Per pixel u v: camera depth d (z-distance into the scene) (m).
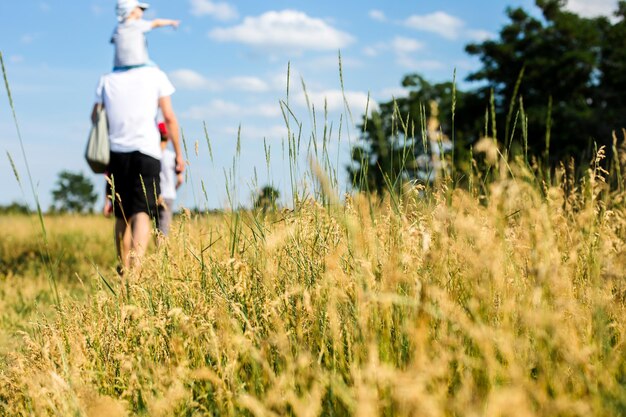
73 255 9.56
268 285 2.64
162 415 2.08
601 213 2.89
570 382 1.91
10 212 17.05
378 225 2.73
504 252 2.21
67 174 106.25
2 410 2.66
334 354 2.09
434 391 1.71
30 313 5.17
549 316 1.82
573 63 32.81
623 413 1.61
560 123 31.28
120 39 5.74
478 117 34.84
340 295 2.28
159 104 5.86
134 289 3.19
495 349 1.99
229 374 2.13
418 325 2.01
